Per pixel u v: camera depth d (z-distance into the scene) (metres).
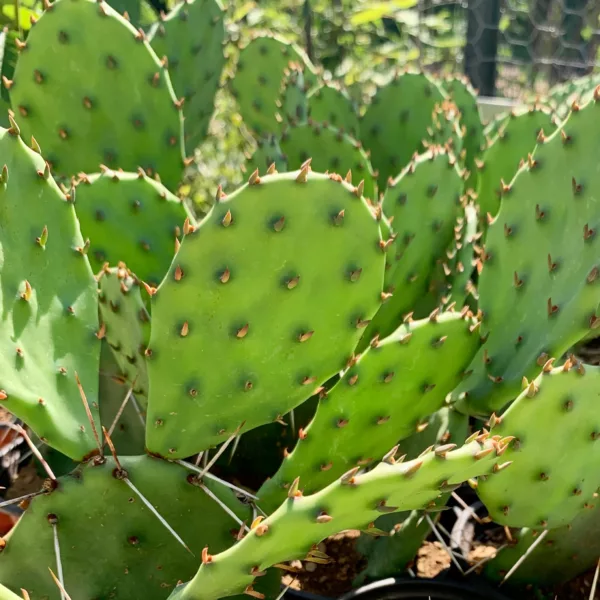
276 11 1.54
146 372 0.49
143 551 0.46
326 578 0.57
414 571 0.57
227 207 0.42
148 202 0.53
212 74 0.72
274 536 0.40
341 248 0.43
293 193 0.42
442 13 1.93
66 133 0.59
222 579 0.40
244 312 0.43
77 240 0.47
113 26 0.57
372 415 0.47
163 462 0.45
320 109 0.70
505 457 0.45
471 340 0.47
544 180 0.50
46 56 0.57
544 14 1.78
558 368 0.44
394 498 0.41
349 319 0.44
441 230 0.55
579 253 0.48
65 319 0.46
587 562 0.52
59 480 0.45
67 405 0.45
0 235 0.44
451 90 0.72
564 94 0.83
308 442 0.47
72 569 0.46
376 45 1.71
